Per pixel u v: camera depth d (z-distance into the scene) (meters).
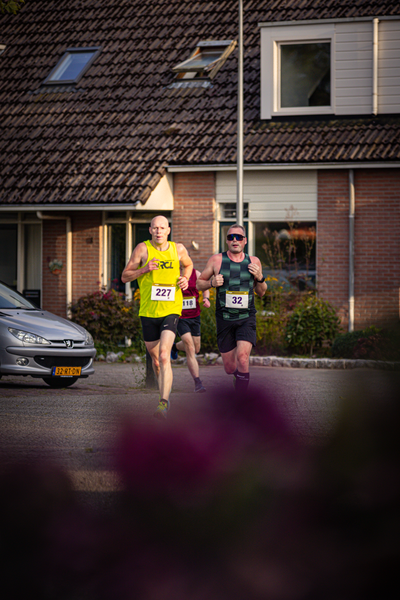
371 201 55.66
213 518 12.45
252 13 69.38
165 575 10.60
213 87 63.94
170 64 66.94
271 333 52.25
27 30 74.38
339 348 49.78
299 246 57.50
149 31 70.69
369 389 7.65
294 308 53.53
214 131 59.81
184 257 26.84
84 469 17.45
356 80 59.03
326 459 8.41
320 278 56.72
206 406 28.64
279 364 48.62
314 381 38.31
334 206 56.41
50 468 17.58
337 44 59.19
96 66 68.56
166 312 26.30
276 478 13.42
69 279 61.78
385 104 58.56
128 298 59.34
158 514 13.34
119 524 13.06
